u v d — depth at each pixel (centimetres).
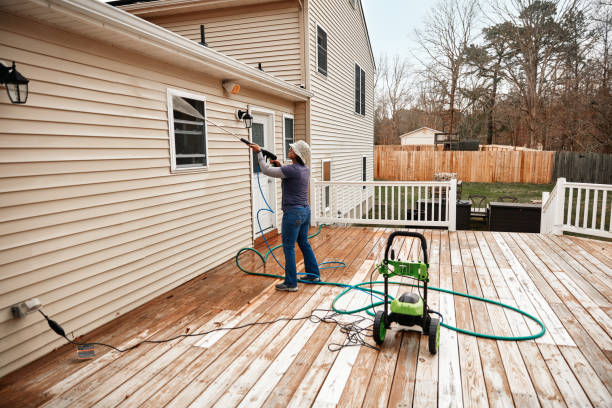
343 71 1025
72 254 310
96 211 330
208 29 782
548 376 246
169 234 421
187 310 368
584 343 288
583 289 399
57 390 243
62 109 298
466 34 2627
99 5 280
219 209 518
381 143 3888
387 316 286
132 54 366
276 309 363
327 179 898
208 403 227
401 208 1310
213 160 501
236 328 325
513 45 2439
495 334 304
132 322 343
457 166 2036
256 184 628
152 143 393
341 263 511
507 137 3062
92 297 328
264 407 223
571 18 2117
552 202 676
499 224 829
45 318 282
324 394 233
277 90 612
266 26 745
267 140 668
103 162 336
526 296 383
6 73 239
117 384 248
